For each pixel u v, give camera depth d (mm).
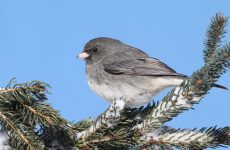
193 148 7270
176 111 7227
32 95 7016
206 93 6855
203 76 6570
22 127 6785
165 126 7852
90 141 7203
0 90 6926
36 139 6742
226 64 6359
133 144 7488
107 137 7207
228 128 7312
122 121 8219
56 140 7117
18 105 7012
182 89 7137
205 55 9062
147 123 7441
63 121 6996
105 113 7105
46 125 6793
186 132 7395
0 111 6871
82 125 7965
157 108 7418
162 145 7359
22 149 6723
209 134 7246
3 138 6793
